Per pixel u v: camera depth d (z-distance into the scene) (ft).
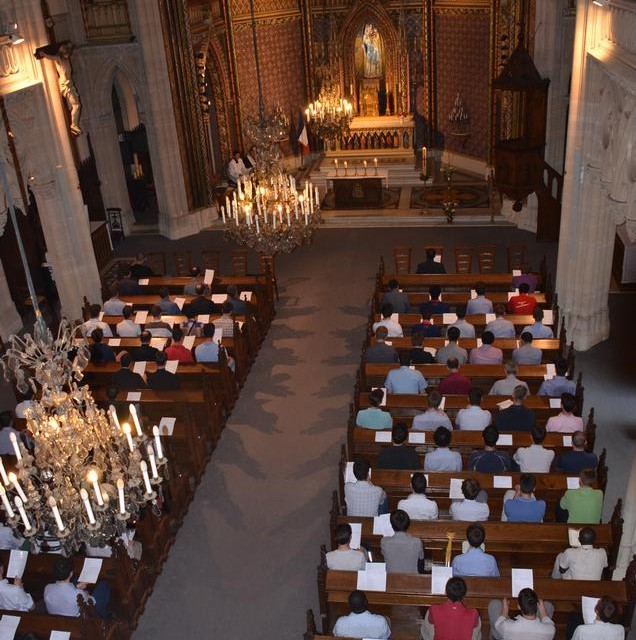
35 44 47.80
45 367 23.58
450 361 37.01
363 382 40.22
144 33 65.41
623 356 48.21
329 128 80.69
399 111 83.97
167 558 34.42
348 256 65.98
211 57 73.92
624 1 35.40
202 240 71.77
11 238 57.16
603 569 28.58
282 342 52.65
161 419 37.63
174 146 70.18
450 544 26.43
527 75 55.21
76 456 24.71
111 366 41.91
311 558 34.19
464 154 82.79
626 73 33.53
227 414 44.29
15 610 26.91
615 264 57.36
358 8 79.87
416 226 71.15
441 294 49.55
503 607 24.16
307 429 43.19
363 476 29.53
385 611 27.12
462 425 34.42
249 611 31.55
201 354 43.52
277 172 43.98
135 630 30.76
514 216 69.77
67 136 51.72
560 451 33.12
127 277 54.70
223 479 39.50
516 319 45.14
